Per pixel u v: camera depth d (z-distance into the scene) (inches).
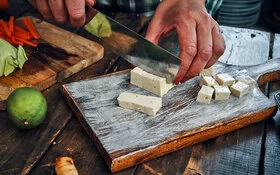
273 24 41.4
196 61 16.4
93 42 20.0
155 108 15.4
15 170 13.0
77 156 13.9
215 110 16.1
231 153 14.6
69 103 16.2
